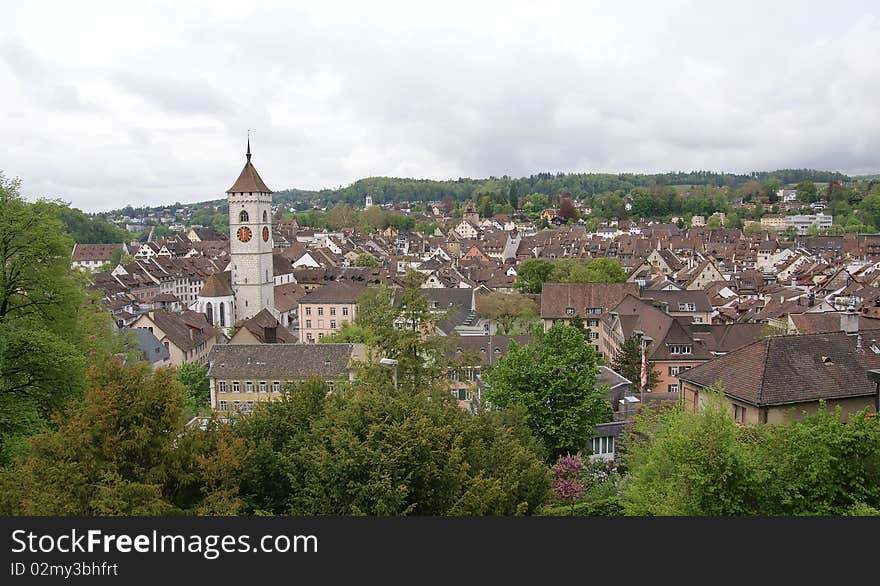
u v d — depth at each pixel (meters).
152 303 152.25
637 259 198.00
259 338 102.56
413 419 28.23
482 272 174.00
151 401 25.58
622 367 76.81
